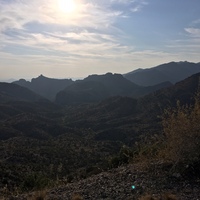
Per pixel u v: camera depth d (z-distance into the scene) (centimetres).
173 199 566
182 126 729
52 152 4828
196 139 721
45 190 728
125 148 1122
